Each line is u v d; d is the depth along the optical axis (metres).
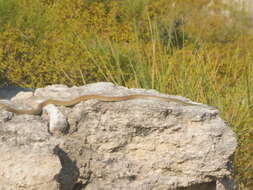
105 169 16.47
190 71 26.92
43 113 17.00
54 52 34.22
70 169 15.86
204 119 17.14
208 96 26.44
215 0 56.88
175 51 30.28
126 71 32.53
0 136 14.89
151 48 32.12
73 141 16.23
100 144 16.88
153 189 16.84
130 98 17.88
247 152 26.39
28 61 33.66
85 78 33.88
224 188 18.34
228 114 26.14
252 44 45.84
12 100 18.14
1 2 35.28
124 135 16.97
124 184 16.53
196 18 51.84
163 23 46.41
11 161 14.46
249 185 25.97
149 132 17.06
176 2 53.84
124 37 42.38
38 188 14.38
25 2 37.91
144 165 16.97
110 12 48.00
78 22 41.94
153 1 51.00
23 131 15.23
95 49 35.28
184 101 18.27
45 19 37.53
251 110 27.39
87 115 16.97
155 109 16.88
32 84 32.53
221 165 17.02
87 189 16.11
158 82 26.16
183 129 17.00
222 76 33.84
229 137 17.17
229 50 42.59
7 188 14.33
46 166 14.52
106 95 17.73
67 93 18.31
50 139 15.16
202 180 17.20
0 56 31.91
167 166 17.06
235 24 52.56
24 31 35.12
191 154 16.95
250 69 30.42
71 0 47.00
